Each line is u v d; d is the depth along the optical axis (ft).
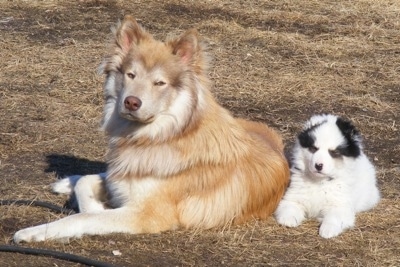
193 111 26.09
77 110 39.78
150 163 25.82
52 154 34.22
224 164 26.71
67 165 33.06
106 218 25.62
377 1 62.08
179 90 25.86
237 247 25.61
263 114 40.75
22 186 30.40
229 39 52.54
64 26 53.93
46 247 24.90
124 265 23.95
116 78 26.37
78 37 51.83
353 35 54.49
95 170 32.63
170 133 25.90
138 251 24.90
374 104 42.78
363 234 26.84
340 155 26.66
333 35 54.19
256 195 27.37
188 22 55.98
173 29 54.34
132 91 25.27
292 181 28.02
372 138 38.34
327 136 26.71
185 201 26.35
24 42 50.16
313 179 27.40
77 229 25.30
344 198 27.37
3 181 30.94
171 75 25.67
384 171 33.78
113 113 26.71
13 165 32.78
